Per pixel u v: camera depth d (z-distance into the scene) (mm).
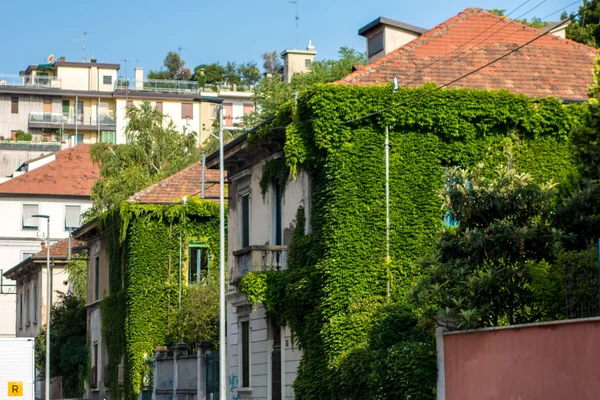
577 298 19938
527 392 19641
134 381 44625
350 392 26359
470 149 28719
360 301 27812
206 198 44062
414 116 28438
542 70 31438
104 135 112438
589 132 22844
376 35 37125
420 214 28406
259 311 33469
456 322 22406
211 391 37094
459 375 22000
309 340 29125
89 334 54656
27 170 93625
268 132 31344
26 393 36375
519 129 29031
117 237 47438
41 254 67125
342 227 28047
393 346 24516
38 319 68375
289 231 31406
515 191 22859
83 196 87188
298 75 63688
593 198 22141
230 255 37281
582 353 18125
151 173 65188
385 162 28422
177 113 111312
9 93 112438
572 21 51594
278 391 31859
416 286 22562
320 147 28297
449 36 32094
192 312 42812
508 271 21781
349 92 28375
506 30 32750
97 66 116625
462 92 28703
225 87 124062
